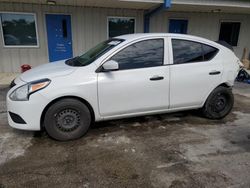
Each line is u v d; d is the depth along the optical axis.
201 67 3.82
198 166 2.71
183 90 3.75
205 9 9.59
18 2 7.91
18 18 8.13
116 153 2.98
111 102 3.36
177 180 2.45
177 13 10.12
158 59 3.55
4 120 3.99
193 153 3.01
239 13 10.99
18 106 3.03
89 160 2.80
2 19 8.00
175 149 3.11
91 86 3.19
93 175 2.51
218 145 3.25
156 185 2.36
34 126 3.10
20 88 3.07
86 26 8.93
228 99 4.20
